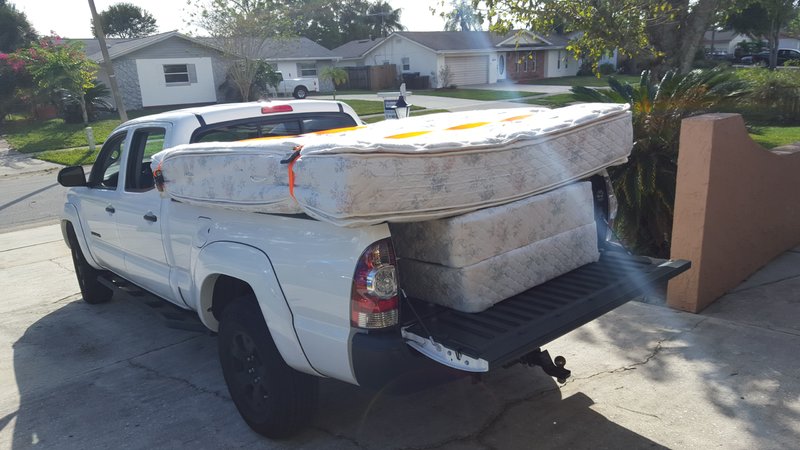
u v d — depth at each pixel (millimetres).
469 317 3162
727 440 3492
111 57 34156
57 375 4965
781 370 4191
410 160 2805
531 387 4242
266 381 3641
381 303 2967
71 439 3971
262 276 3377
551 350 4750
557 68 51031
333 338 3078
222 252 3666
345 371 3109
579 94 7348
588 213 3799
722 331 4832
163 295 4859
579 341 4871
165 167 3979
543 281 3574
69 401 4496
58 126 29312
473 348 2797
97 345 5559
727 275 5527
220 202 3529
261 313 3613
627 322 5133
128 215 4969
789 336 4660
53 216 12219
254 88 37344
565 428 3725
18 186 16297
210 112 4766
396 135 3420
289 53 42500
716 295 5418
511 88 40844
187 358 5145
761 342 4602
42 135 26703
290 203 3035
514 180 3268
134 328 5938
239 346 3855
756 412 3736
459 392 4242
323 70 41500
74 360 5250
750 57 49469
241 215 3645
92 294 6578
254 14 32719
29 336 5875
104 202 5422
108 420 4184
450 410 4023
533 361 3545
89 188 5898
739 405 3820
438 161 2900
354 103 33719
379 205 2752
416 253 3285
